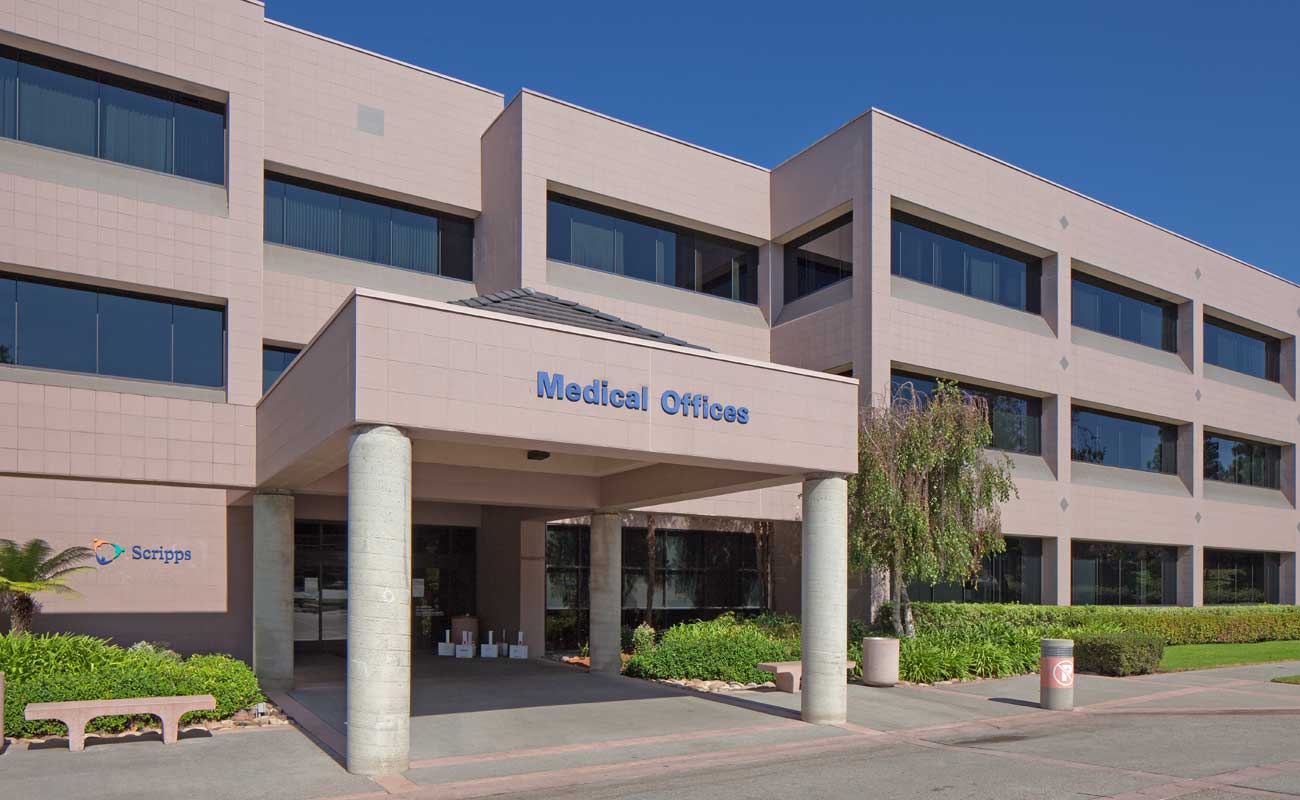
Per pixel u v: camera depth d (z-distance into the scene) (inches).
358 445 457.4
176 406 750.5
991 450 1157.1
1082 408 1307.8
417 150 1012.5
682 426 545.3
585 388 513.0
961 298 1152.2
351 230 980.6
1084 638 892.6
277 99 930.7
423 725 577.0
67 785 421.7
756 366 579.8
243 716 585.3
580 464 778.8
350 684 454.3
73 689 520.7
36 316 767.7
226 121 856.9
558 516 922.7
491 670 869.8
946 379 1120.2
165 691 546.9
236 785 426.9
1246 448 1593.3
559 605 1098.1
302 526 992.2
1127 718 640.4
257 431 739.4
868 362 1018.1
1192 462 1430.9
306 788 424.2
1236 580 1536.7
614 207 1078.4
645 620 1126.4
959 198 1131.3
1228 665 951.6
